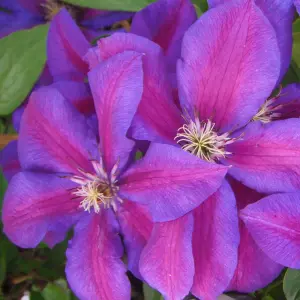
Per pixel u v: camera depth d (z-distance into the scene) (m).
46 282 0.43
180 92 0.31
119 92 0.30
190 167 0.28
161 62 0.31
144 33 0.35
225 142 0.31
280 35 0.32
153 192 0.29
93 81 0.31
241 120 0.31
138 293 0.42
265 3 0.32
